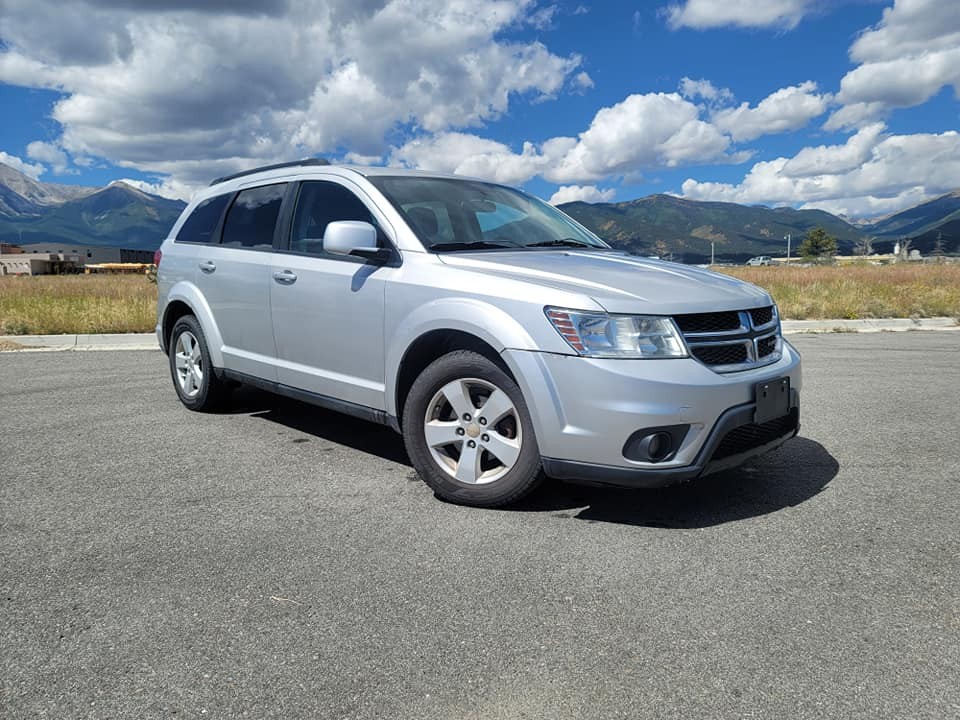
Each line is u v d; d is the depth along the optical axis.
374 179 4.30
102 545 3.05
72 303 13.22
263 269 4.71
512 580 2.72
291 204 4.71
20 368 7.77
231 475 4.05
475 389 3.55
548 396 3.20
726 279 3.88
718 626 2.37
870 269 34.69
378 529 3.24
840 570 2.79
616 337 3.13
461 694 2.01
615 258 4.17
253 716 1.92
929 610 2.47
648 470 3.11
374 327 3.92
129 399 6.13
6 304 13.00
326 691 2.03
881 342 10.36
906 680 2.06
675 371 3.11
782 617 2.43
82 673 2.11
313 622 2.41
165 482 3.91
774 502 3.58
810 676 2.09
